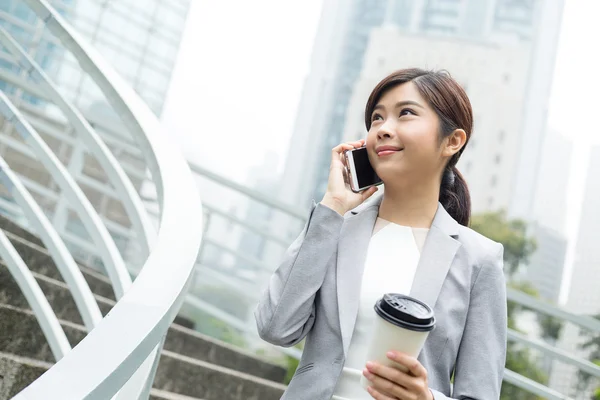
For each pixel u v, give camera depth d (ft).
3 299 7.38
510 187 144.97
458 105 3.68
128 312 2.64
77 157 11.61
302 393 3.36
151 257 3.19
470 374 3.29
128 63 37.65
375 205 3.96
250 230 12.28
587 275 110.83
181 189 4.13
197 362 8.40
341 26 196.03
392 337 2.69
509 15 178.91
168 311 2.79
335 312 3.48
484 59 157.58
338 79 188.03
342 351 3.37
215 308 11.14
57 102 5.43
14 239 8.50
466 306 3.42
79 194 5.43
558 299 113.39
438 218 3.72
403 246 3.65
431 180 3.73
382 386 2.72
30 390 2.05
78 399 2.07
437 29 185.78
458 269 3.50
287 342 3.50
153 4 37.78
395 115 3.71
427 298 3.37
